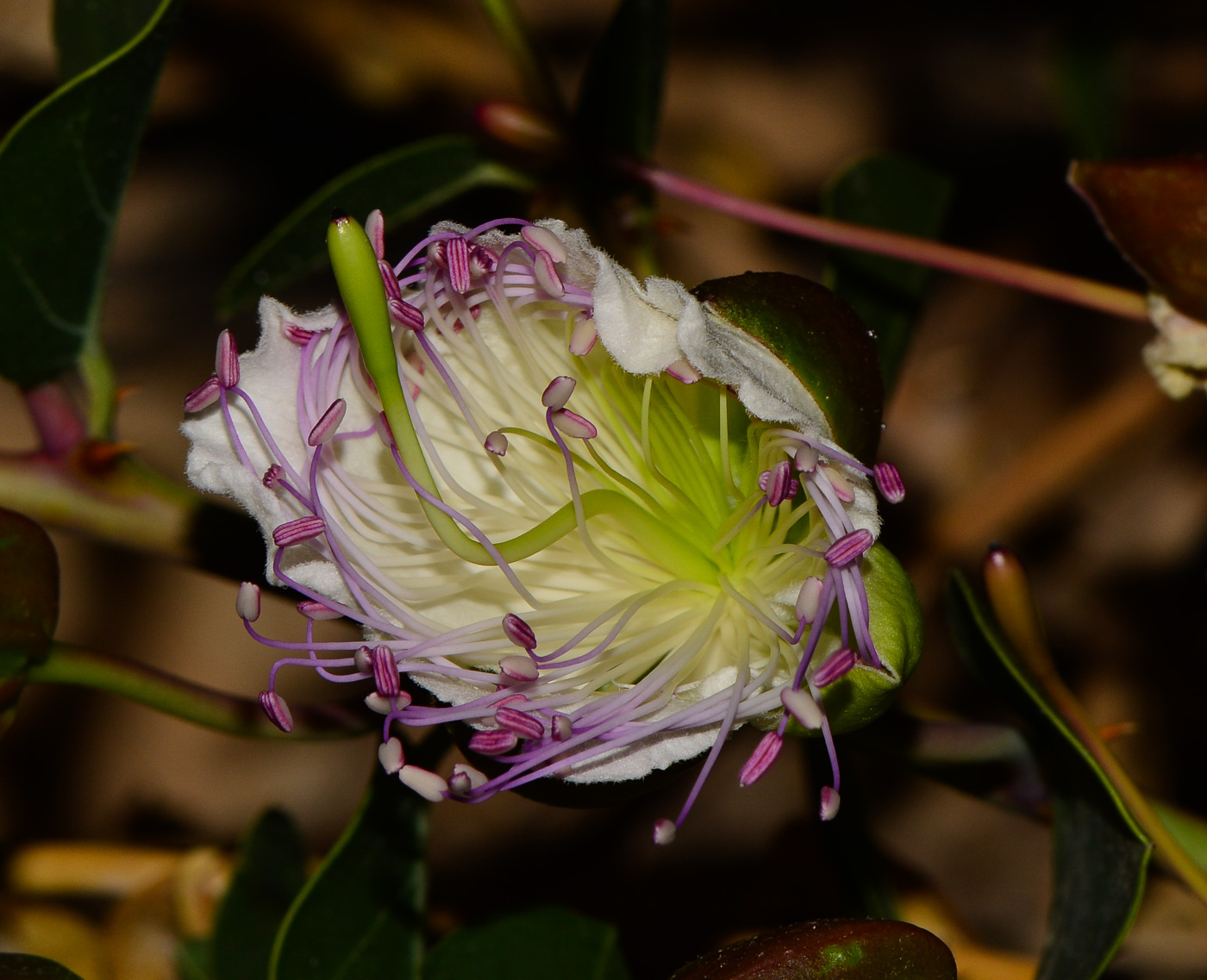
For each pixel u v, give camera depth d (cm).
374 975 33
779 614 32
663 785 31
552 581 32
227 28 48
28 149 32
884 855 36
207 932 37
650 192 35
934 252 34
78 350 33
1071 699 33
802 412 31
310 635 31
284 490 31
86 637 49
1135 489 49
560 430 31
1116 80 38
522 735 31
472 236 31
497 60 49
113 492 33
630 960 36
